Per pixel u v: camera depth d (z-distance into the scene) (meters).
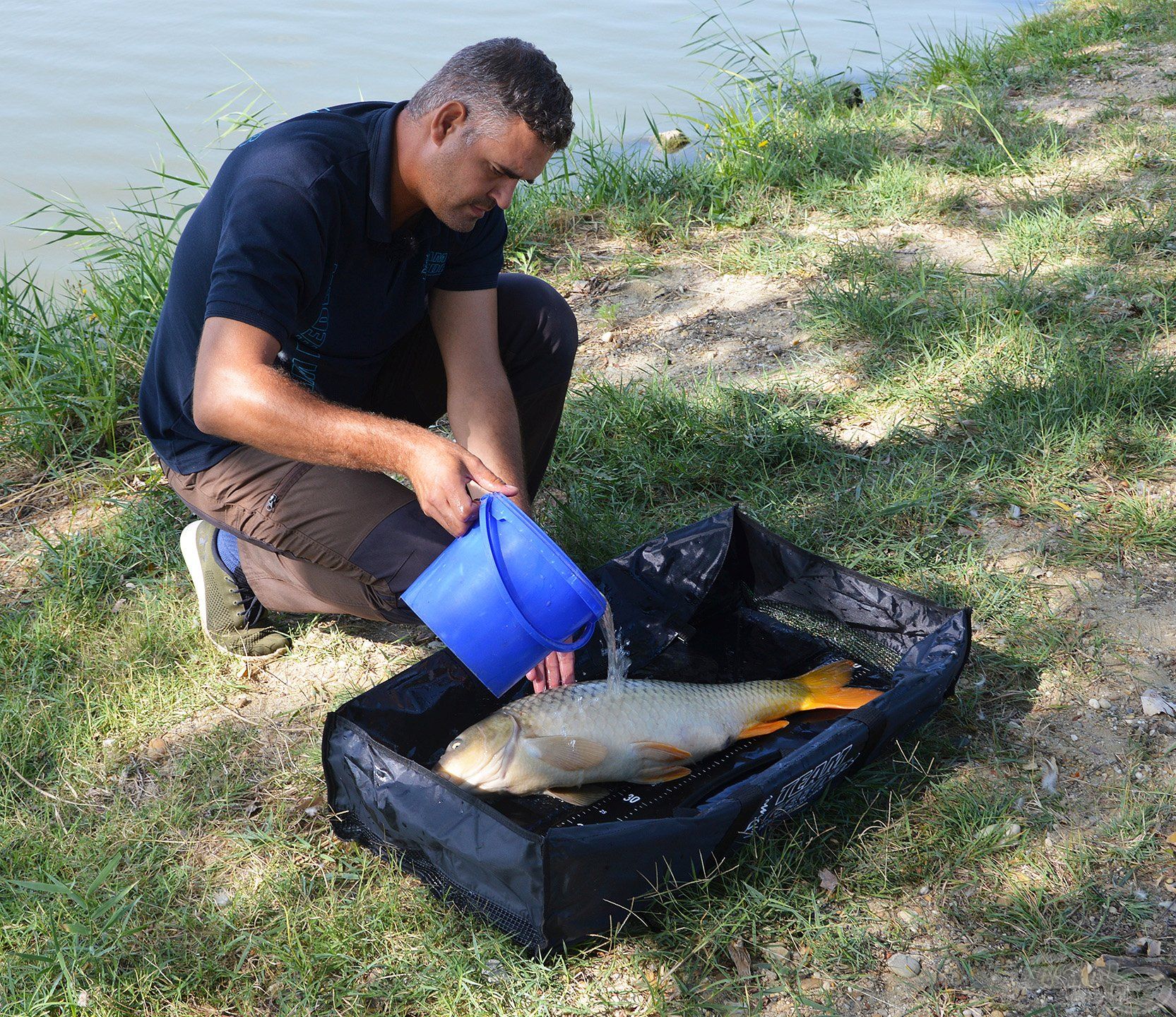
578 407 4.14
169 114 7.23
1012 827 2.49
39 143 6.76
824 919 2.32
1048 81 7.28
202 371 2.29
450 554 2.32
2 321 4.49
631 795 2.60
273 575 2.86
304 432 2.22
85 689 2.96
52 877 2.39
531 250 5.34
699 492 3.78
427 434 2.23
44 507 3.79
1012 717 2.81
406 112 2.48
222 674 3.06
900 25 9.47
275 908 2.38
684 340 4.70
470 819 2.20
